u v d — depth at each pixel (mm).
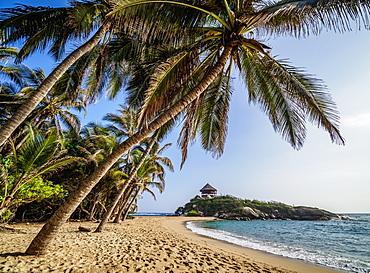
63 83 8969
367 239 17828
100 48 8102
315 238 17969
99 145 17578
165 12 4695
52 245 5824
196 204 72188
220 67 5246
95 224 15688
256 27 5844
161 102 5262
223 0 5328
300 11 3695
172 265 5289
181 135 6762
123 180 17125
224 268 5750
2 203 7906
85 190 4645
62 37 7945
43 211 19391
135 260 5277
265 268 6496
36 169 8094
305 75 5777
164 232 13812
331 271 7074
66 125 17141
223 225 32562
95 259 4945
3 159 8148
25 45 7359
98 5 6926
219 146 8047
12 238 6828
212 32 5734
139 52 7633
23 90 13656
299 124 6270
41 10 7184
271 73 6348
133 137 4754
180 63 5461
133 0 4227
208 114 7996
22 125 11492
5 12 6527
